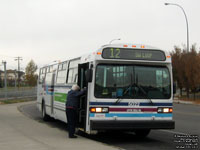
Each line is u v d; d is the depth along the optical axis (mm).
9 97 51594
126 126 10805
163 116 11234
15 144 10281
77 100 11742
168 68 11477
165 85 11375
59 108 15281
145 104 11094
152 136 13203
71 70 13781
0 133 12984
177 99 48781
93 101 10797
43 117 19656
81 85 12414
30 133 13023
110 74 11023
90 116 10781
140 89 11125
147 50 11289
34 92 64375
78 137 11945
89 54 11578
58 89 15680
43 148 9523
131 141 11953
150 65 11336
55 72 16797
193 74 45625
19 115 22359
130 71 11164
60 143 10453
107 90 10930
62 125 17391
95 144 10258
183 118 20891
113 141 11930
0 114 23234
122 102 10938
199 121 18875
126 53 11133
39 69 22188
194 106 36906
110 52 11039
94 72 10898
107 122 10695
